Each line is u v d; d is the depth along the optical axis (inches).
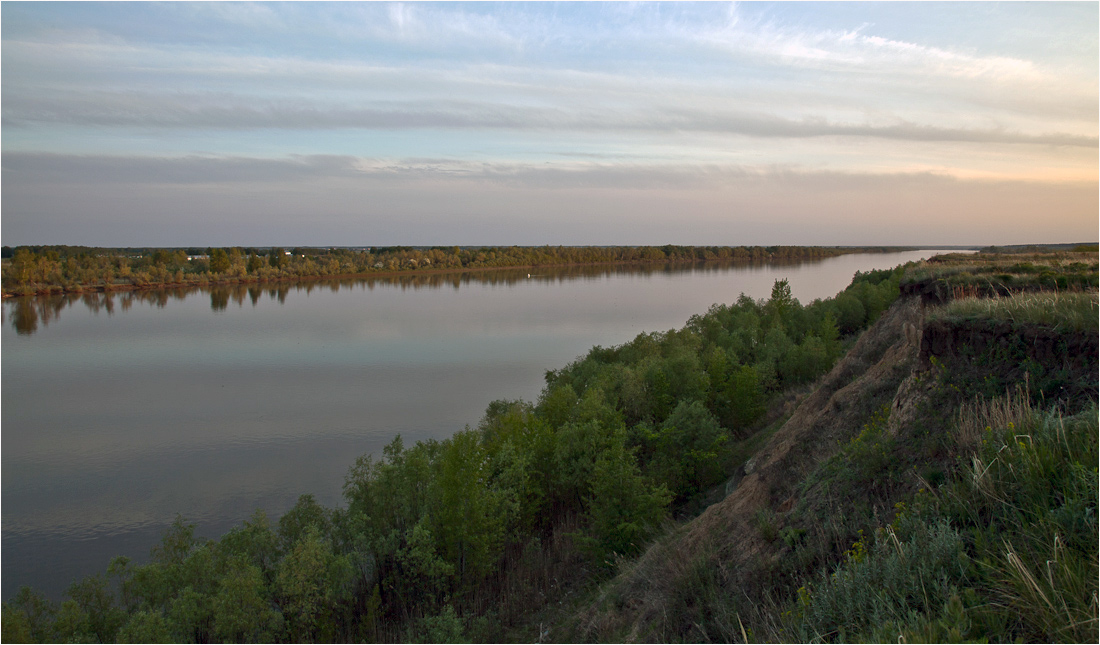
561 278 7711.6
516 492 812.0
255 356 2908.5
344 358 2832.2
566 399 1201.4
